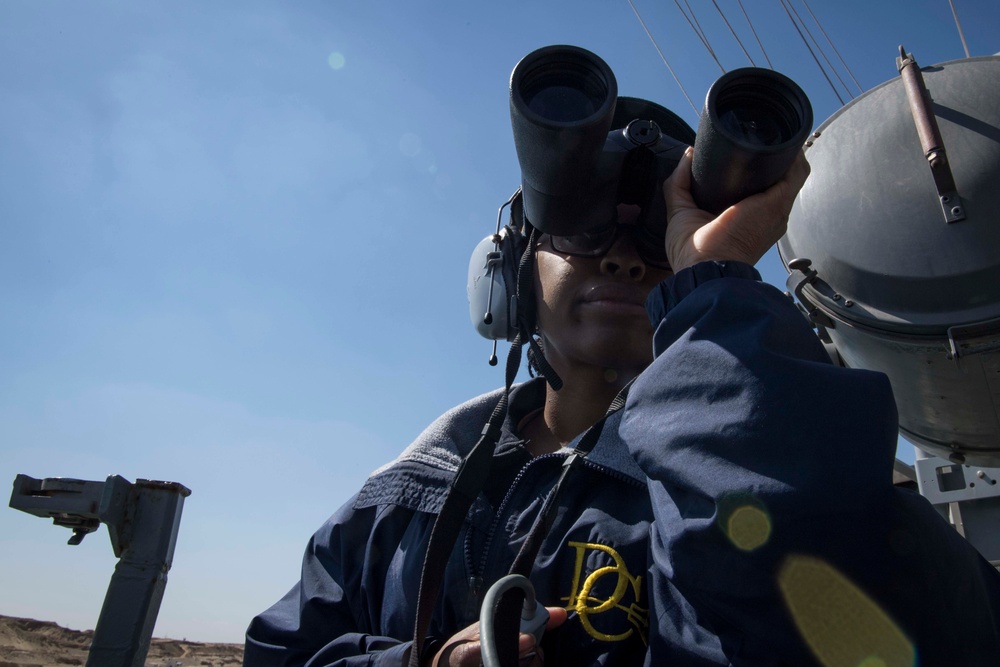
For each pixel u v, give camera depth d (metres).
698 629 1.05
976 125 1.77
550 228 1.38
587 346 1.46
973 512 2.32
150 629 1.62
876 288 1.82
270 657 1.47
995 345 1.67
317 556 1.54
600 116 1.13
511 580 0.93
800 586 0.89
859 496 0.85
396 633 1.30
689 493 0.98
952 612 0.91
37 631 24.73
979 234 1.70
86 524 1.71
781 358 0.94
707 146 1.17
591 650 1.13
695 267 1.11
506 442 1.51
